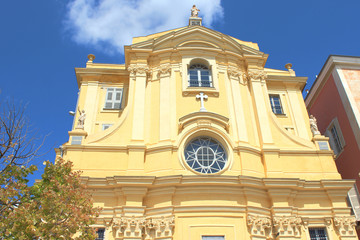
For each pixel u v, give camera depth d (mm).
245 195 16750
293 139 19703
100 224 16078
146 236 15758
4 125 11875
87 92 22016
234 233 15805
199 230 15734
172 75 20672
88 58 23984
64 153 17984
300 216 16922
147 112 19656
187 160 18094
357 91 21703
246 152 18312
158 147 17906
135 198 16406
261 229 16078
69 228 11562
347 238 16500
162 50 21391
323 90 24469
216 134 18641
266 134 19406
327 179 17703
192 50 21453
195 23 25391
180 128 18750
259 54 22297
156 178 16516
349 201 19859
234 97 20234
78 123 19141
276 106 22844
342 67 22750
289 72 24516
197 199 16469
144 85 20391
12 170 11961
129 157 17750
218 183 16609
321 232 16969
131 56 21453
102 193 16750
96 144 18328
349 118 21094
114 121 21094
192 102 19766
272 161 18391
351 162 20859
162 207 16062
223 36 22203
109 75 22703
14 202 11883
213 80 20641
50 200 11594
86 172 17406
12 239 10594
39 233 10875
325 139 19734
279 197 17016
